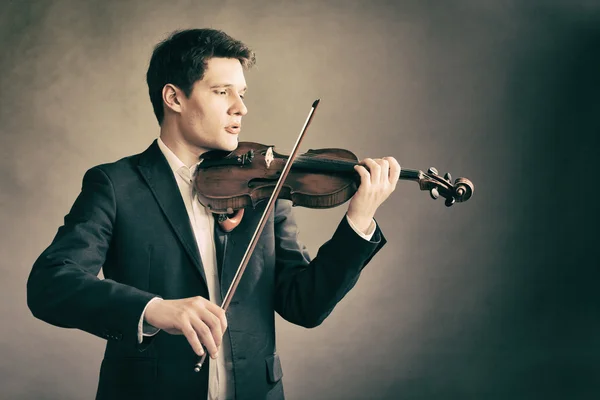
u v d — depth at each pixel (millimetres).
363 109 6191
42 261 1895
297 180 2139
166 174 2100
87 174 2088
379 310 5867
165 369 1942
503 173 6125
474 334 5828
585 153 6129
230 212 2084
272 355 2070
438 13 6258
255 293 2057
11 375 5473
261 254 2102
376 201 2004
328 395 5406
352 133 6176
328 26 6266
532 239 6043
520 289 5965
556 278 6008
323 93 6203
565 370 5387
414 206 6043
